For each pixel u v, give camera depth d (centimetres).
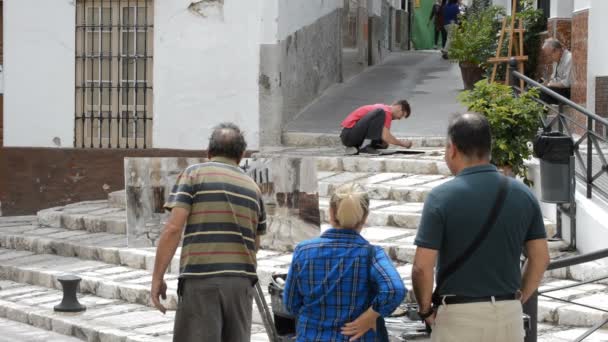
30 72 2525
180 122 2456
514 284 842
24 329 1566
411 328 996
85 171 2492
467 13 3522
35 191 2525
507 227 831
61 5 2498
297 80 2677
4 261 1958
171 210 1092
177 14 2444
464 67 2958
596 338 1302
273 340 1117
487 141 849
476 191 834
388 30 4369
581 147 1778
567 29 2600
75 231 2164
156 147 2475
